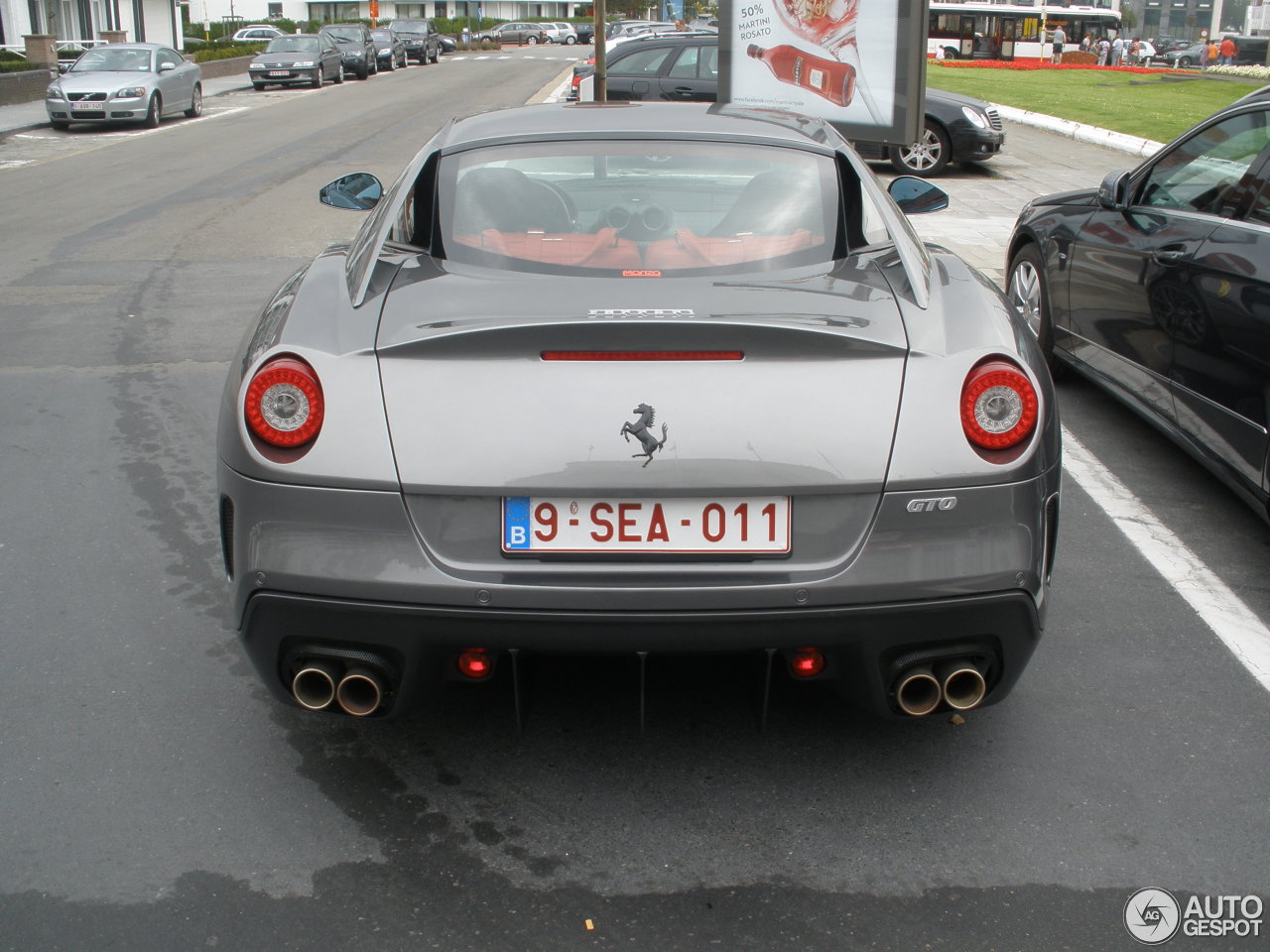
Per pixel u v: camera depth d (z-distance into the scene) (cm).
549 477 237
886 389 243
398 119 2389
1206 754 289
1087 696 315
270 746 293
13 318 757
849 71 1166
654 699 312
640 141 335
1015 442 245
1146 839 256
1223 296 407
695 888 241
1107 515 445
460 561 241
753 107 387
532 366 240
